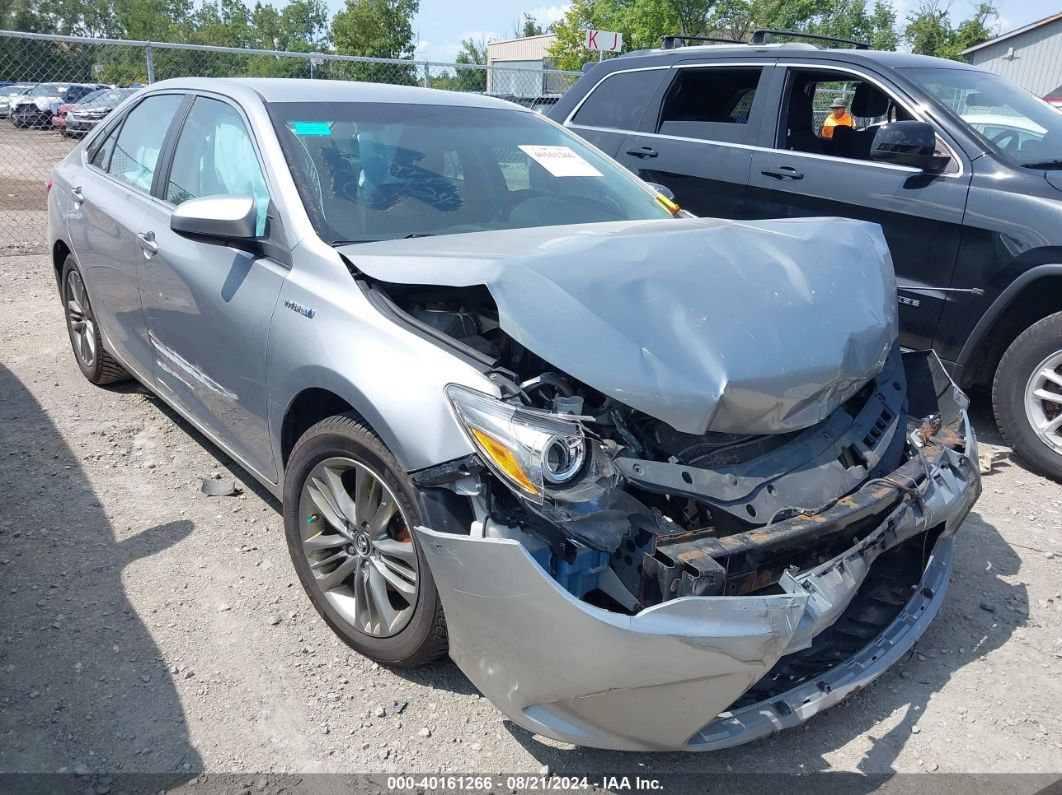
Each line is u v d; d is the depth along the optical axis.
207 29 56.28
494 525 2.20
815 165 5.36
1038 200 4.40
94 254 4.32
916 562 2.95
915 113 5.08
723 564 2.12
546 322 2.29
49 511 3.64
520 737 2.56
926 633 3.13
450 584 2.25
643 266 2.58
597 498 2.14
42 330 6.12
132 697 2.62
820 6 28.88
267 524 3.64
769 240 2.95
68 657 2.77
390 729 2.56
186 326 3.47
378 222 3.11
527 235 2.94
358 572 2.74
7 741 2.41
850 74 5.41
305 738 2.51
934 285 4.81
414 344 2.45
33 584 3.13
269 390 2.95
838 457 2.60
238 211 2.91
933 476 2.67
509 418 2.18
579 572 2.22
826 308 2.68
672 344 2.36
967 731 2.67
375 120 3.54
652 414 2.24
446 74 12.70
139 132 4.31
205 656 2.82
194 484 3.95
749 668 2.11
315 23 58.72
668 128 6.27
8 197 11.65
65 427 4.47
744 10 28.44
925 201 4.80
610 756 2.50
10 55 10.34
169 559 3.34
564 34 32.56
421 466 2.29
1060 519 4.02
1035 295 4.55
